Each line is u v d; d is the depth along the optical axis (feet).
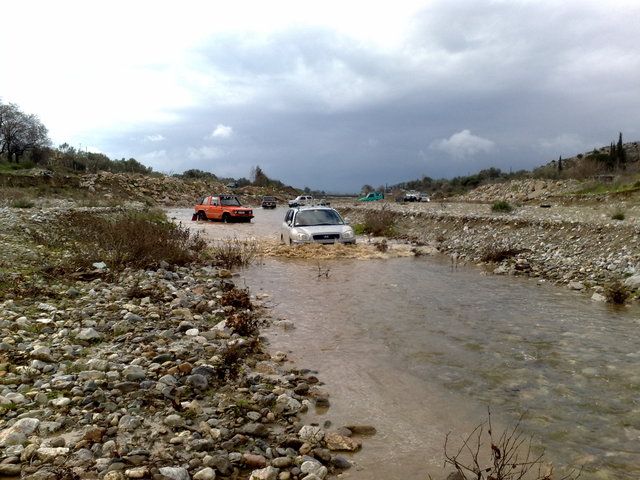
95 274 33.83
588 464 12.42
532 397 16.55
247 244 59.82
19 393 15.37
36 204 85.61
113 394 15.51
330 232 55.83
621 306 29.68
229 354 19.25
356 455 13.08
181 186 230.48
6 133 217.36
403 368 19.40
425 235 73.05
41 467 11.38
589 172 207.62
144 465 11.71
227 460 12.11
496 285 36.70
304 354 21.17
